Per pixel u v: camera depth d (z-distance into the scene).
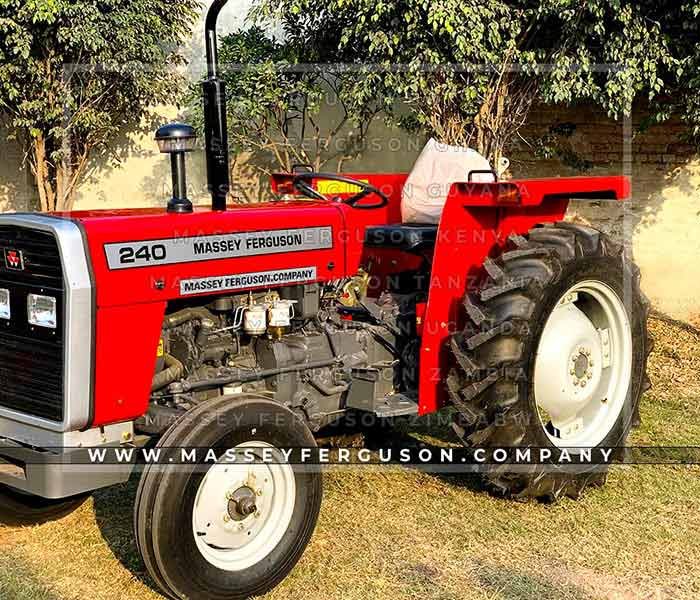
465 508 3.88
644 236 8.66
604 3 6.75
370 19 7.00
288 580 3.23
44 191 9.27
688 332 7.48
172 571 2.89
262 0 7.71
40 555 3.44
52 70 8.65
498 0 6.93
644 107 8.30
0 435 3.17
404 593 3.14
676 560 3.40
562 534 3.62
